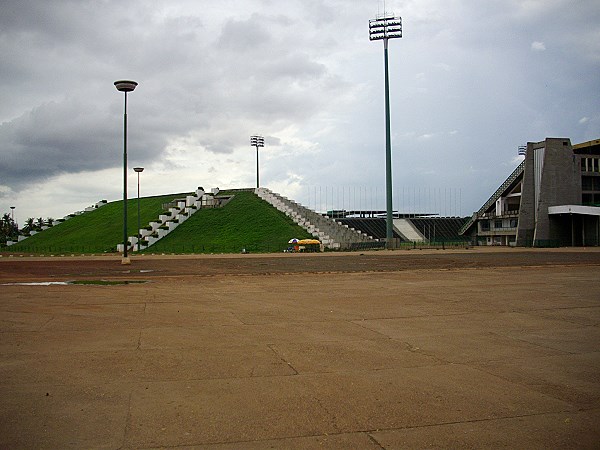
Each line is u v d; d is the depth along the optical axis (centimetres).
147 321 1309
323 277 2730
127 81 3900
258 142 11656
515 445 540
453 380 776
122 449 530
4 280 2661
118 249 7694
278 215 9019
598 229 7938
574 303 1612
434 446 537
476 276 2645
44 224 11406
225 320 1327
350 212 12862
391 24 8000
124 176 4331
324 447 535
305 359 909
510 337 1102
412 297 1794
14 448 530
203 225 8944
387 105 8081
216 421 608
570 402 677
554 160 8225
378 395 704
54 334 1134
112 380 776
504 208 9288
